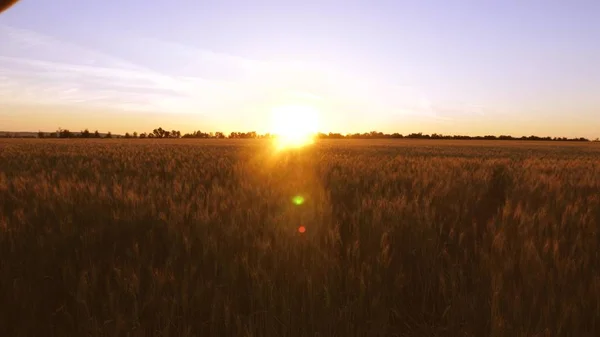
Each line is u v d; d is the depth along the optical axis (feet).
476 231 14.46
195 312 9.09
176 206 16.12
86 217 14.75
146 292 9.47
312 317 8.61
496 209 18.99
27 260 10.88
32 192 19.26
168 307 8.98
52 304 9.49
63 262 10.98
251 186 21.76
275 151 76.84
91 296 9.19
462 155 79.82
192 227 13.69
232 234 12.62
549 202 18.88
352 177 28.96
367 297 9.56
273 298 9.23
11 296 9.19
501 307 8.96
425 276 10.98
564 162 52.11
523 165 43.96
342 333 8.55
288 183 23.97
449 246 13.25
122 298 9.12
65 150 74.02
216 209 15.79
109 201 17.03
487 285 10.19
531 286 9.57
